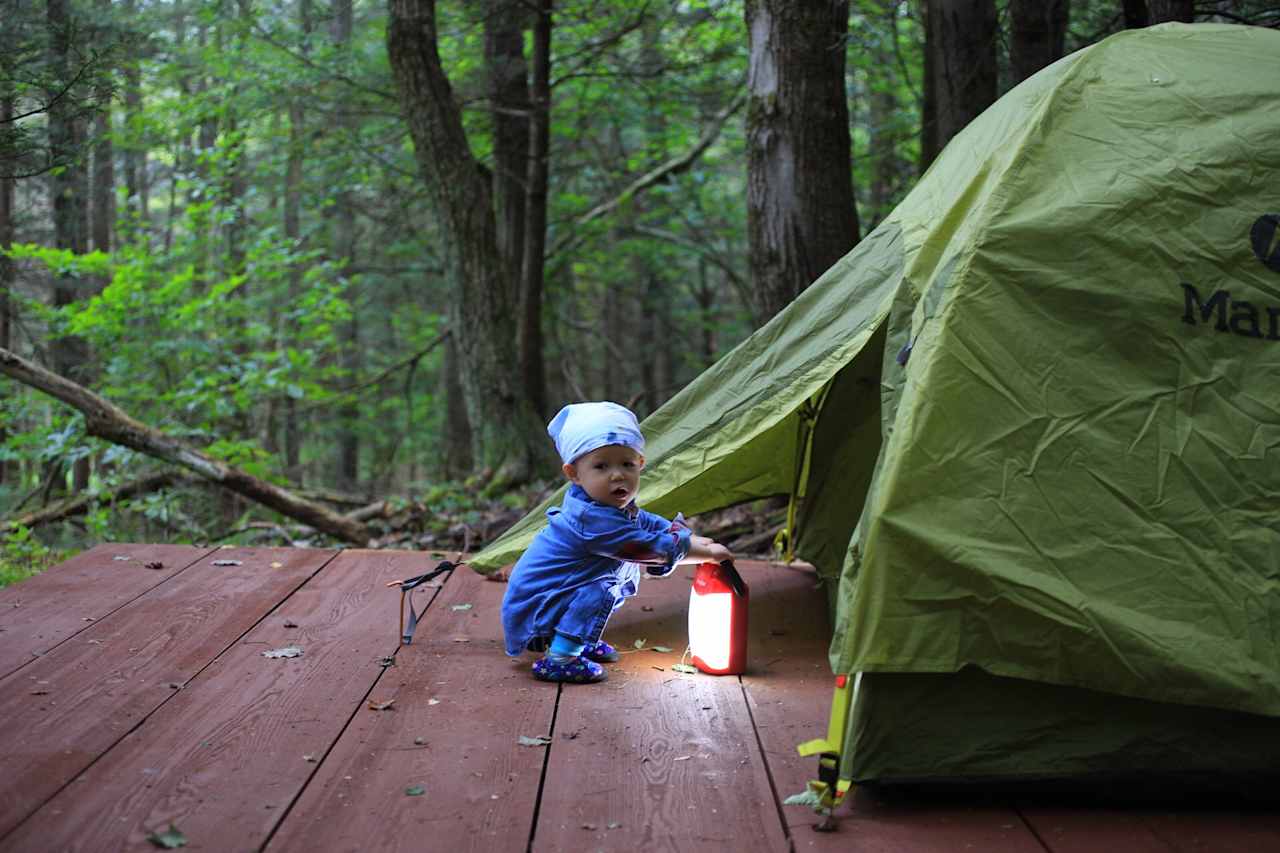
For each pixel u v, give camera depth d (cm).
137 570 495
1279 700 249
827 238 643
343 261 1095
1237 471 269
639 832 247
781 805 262
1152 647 251
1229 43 325
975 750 263
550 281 1355
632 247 1478
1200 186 289
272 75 1062
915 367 278
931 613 257
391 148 1295
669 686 353
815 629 431
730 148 1454
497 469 917
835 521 454
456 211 926
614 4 1148
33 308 980
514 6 1023
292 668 362
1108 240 283
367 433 1788
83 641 388
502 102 1102
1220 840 247
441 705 329
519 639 363
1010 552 259
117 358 931
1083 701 263
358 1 1194
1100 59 323
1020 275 282
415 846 238
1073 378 275
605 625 388
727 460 452
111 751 288
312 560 519
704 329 1831
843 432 450
